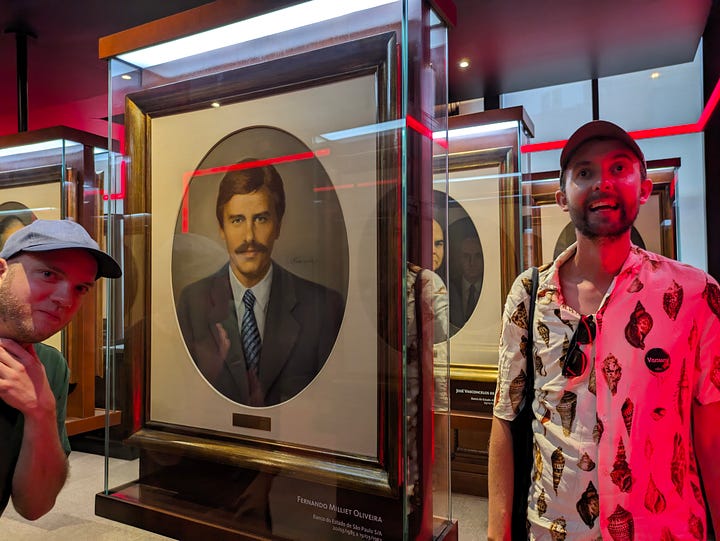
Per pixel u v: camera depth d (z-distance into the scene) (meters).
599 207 1.02
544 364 1.07
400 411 1.02
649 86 3.14
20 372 1.02
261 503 1.21
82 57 2.89
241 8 1.20
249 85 1.25
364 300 1.09
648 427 0.94
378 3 1.07
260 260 1.26
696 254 2.86
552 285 1.09
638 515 0.93
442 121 1.22
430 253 1.13
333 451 1.12
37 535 1.69
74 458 2.83
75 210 2.67
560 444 1.03
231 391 1.29
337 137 1.13
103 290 2.99
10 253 1.01
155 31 1.33
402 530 1.02
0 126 3.88
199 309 1.34
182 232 1.38
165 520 1.33
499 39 2.74
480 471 2.52
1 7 2.42
